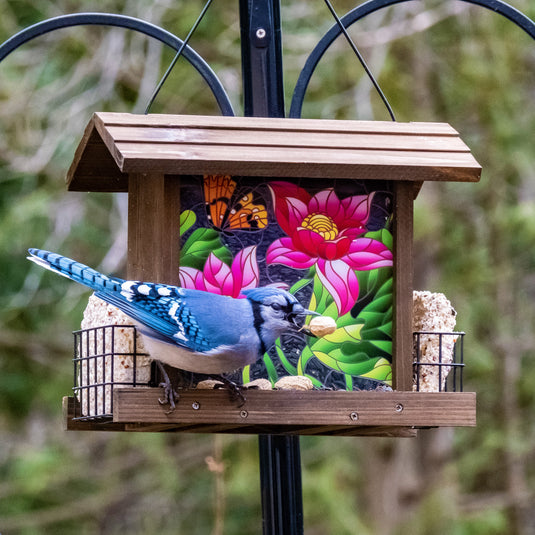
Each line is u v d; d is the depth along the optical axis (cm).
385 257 849
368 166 810
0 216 1542
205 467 1659
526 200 1744
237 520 1659
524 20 930
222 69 1559
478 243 1719
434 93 1708
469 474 1756
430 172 818
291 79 1554
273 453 914
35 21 1576
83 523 1645
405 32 1580
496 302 1738
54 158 1555
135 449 1681
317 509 1614
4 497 1609
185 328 770
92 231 1608
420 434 1778
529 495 1773
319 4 1587
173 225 816
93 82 1580
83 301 1577
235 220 835
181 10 1552
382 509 1753
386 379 845
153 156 782
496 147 1698
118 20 931
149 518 1673
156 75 1532
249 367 832
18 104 1545
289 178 842
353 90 1588
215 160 789
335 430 873
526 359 1762
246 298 790
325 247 845
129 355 820
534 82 1733
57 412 1602
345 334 842
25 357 1600
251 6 931
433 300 877
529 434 1758
